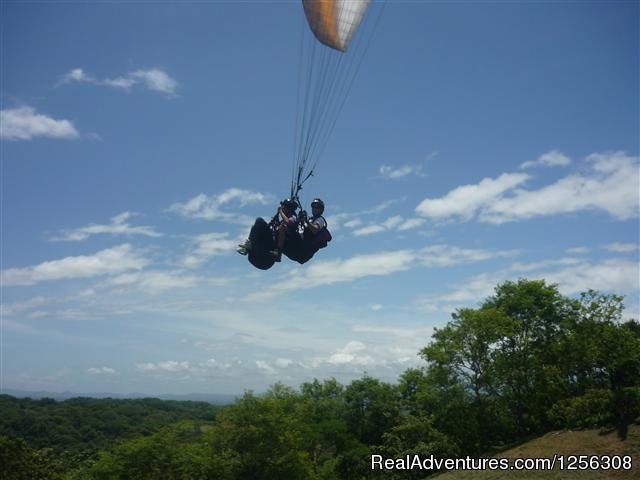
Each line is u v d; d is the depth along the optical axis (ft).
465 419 118.52
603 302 123.54
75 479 117.19
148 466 103.04
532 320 127.03
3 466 128.36
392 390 148.87
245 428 107.24
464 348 122.52
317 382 163.63
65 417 206.49
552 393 116.37
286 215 35.06
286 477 108.17
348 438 137.59
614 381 110.01
